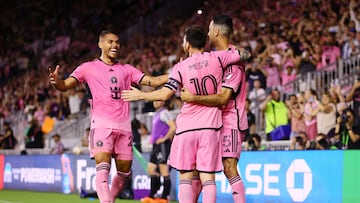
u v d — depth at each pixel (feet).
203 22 216.74
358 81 124.98
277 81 154.20
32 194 149.38
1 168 177.37
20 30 276.41
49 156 157.58
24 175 167.12
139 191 131.13
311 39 155.94
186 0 238.89
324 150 96.58
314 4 170.60
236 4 211.61
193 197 72.02
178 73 69.31
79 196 140.26
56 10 276.21
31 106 209.15
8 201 128.77
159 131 118.93
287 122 132.26
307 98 131.75
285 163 101.86
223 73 69.82
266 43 166.91
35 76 236.02
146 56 209.97
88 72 77.15
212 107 68.85
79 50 250.37
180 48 199.31
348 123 113.60
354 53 140.36
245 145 130.62
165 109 118.62
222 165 71.82
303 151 99.35
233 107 72.43
